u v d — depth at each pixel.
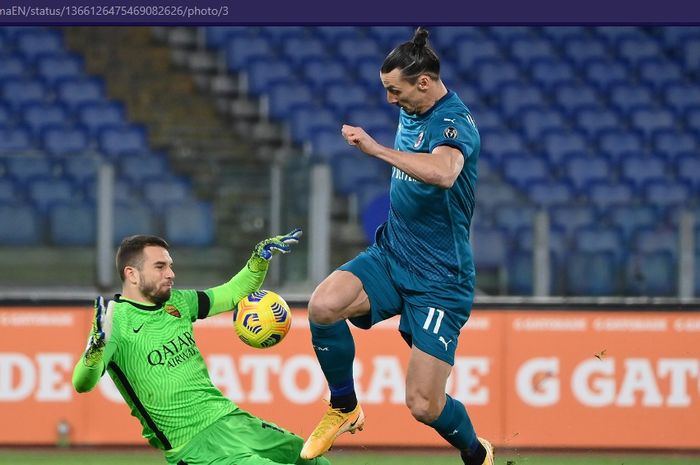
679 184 47.91
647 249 33.78
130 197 33.78
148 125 53.78
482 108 54.50
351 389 19.20
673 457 30.69
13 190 33.62
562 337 31.34
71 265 33.59
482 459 19.70
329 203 33.41
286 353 31.02
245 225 33.72
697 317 31.39
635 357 31.31
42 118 51.38
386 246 19.06
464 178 18.27
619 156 50.25
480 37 58.94
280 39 57.56
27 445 30.56
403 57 17.81
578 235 34.94
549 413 31.20
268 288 33.31
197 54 57.03
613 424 31.16
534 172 48.97
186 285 33.75
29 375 30.75
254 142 53.47
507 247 33.66
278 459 18.80
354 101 54.12
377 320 19.00
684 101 56.81
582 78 57.53
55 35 56.91
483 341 31.30
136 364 17.92
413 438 30.94
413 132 18.28
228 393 30.94
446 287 18.62
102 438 30.66
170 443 18.11
